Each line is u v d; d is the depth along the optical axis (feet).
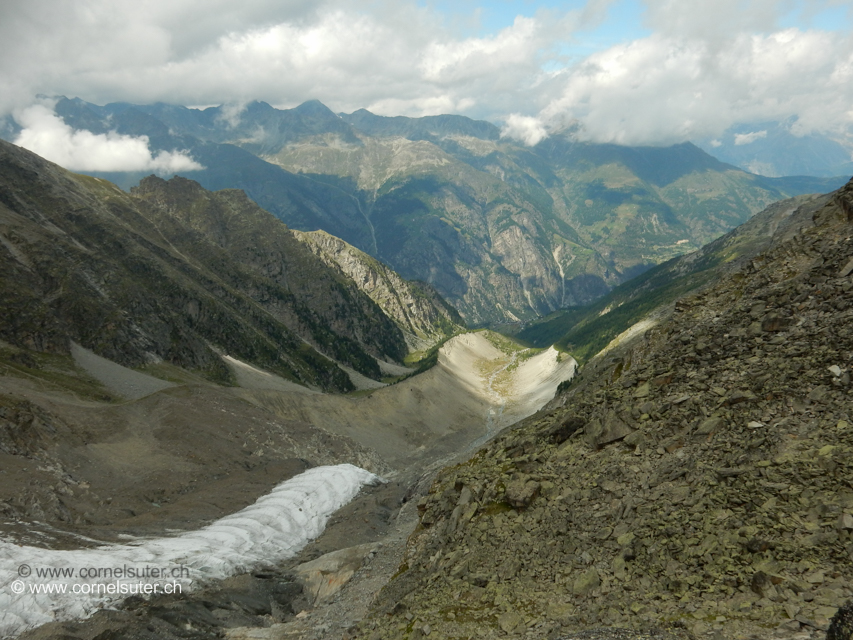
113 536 196.54
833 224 102.17
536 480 92.38
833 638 42.91
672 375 93.20
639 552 65.57
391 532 211.41
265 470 318.65
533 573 74.08
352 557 166.81
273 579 167.12
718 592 54.29
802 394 71.31
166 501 266.98
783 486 60.70
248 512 240.94
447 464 305.73
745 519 59.98
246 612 144.97
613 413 93.25
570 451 96.07
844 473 57.82
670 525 65.77
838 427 63.72
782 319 86.94
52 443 271.28
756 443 68.39
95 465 276.62
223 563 173.68
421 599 82.28
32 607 123.75
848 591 46.65
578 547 73.31
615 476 81.25
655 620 54.24
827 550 51.65
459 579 81.71
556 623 61.62
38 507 213.87
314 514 248.32
